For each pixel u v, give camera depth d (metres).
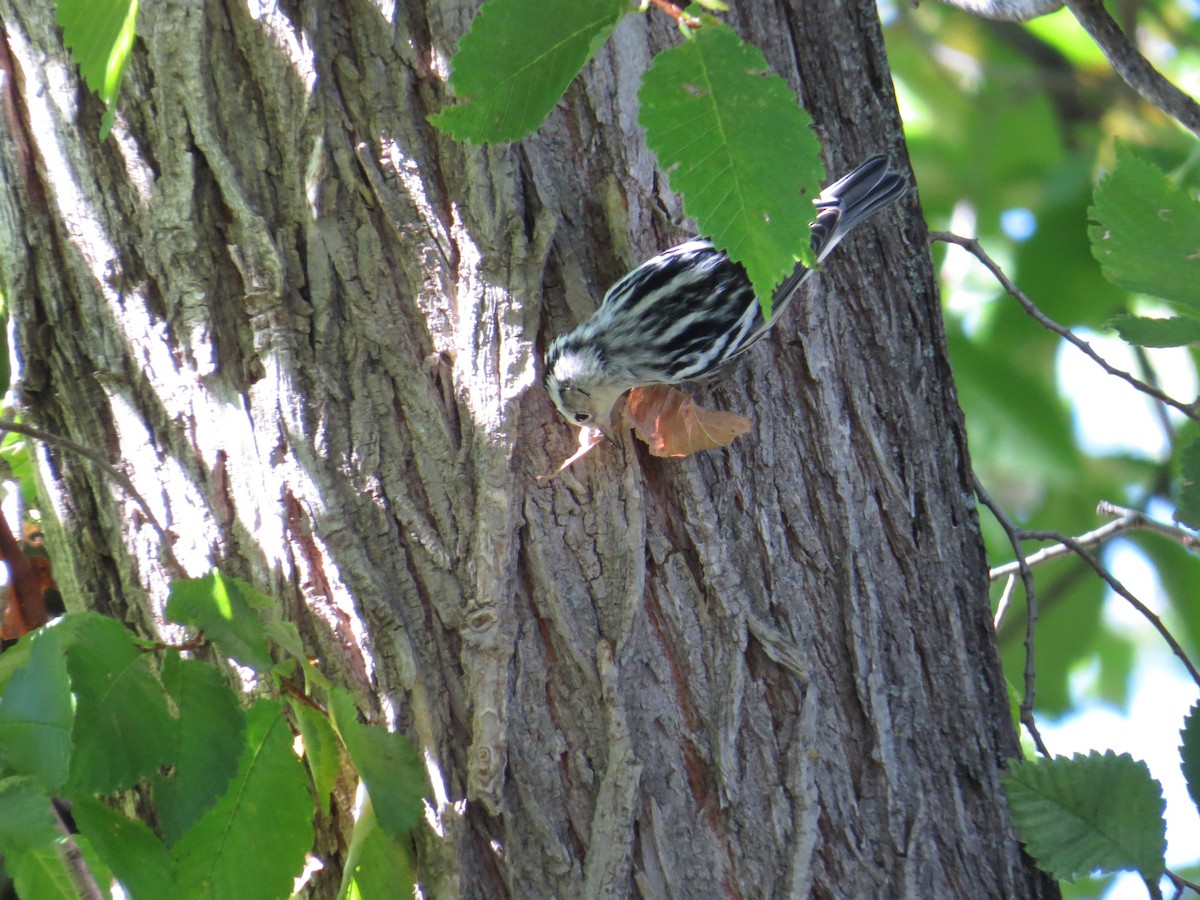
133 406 5.67
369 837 5.07
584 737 5.33
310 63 5.70
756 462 5.88
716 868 5.27
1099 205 4.83
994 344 12.20
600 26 3.59
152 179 5.68
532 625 5.44
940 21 14.35
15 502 6.59
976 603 6.15
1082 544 7.56
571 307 5.93
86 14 4.20
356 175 5.73
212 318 5.63
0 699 4.17
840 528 5.87
